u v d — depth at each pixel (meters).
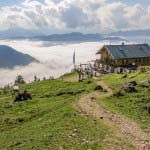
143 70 82.56
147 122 40.12
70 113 44.41
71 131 35.16
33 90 81.62
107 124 38.41
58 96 66.75
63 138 33.03
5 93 87.62
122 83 69.56
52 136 34.12
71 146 30.62
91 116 42.38
